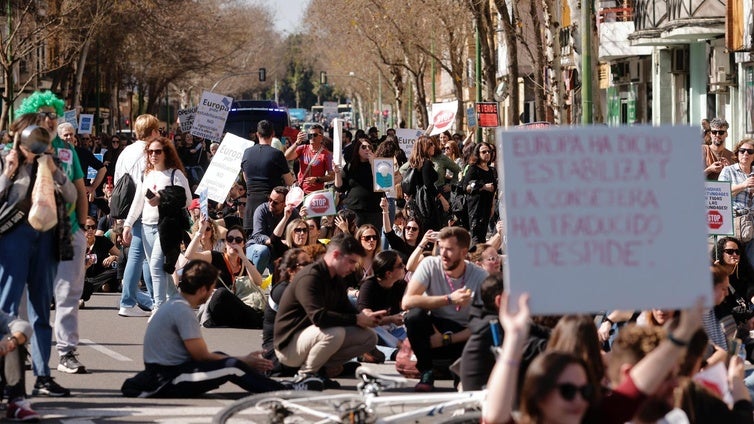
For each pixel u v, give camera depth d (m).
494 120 43.75
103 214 26.53
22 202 11.66
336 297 13.46
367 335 13.46
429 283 13.30
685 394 8.30
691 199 7.21
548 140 7.18
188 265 12.92
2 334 11.41
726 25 35.19
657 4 41.38
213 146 34.84
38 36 65.38
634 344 7.71
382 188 22.59
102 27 68.12
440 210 24.56
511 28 41.78
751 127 36.41
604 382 8.45
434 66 72.50
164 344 12.80
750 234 18.62
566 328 8.41
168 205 17.36
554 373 6.65
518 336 6.95
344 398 9.54
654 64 46.00
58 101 12.87
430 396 9.46
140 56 87.56
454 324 13.34
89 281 20.14
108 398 12.67
